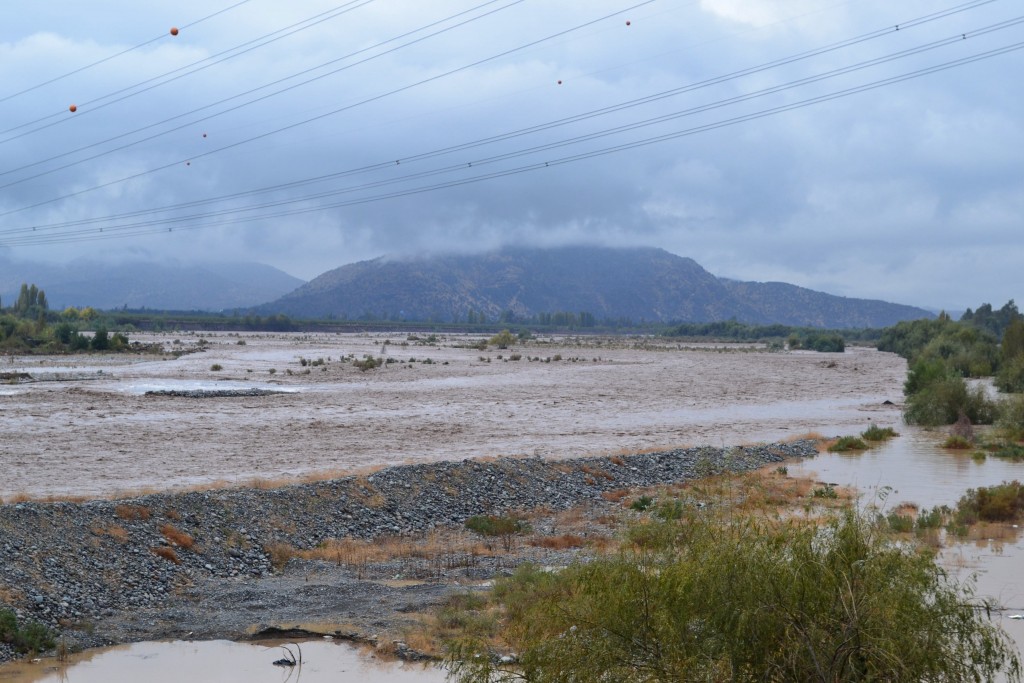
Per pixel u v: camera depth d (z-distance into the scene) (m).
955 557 21.67
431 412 59.66
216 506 23.78
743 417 61.38
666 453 40.38
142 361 107.00
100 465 35.66
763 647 9.53
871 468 39.47
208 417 53.75
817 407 69.69
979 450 45.53
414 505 28.28
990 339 131.50
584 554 20.45
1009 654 10.06
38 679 13.94
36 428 46.75
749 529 10.59
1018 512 27.47
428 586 19.38
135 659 14.93
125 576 18.80
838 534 10.12
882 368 124.62
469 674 12.02
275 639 15.98
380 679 13.87
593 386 84.31
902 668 9.16
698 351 177.75
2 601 16.19
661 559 10.75
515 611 15.79
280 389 73.94
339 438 45.94
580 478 34.66
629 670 10.05
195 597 18.64
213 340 183.25
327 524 25.25
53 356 112.62
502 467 33.38
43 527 19.19
